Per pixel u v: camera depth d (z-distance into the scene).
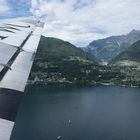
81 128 192.00
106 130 187.88
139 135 176.12
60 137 172.12
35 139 169.25
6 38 20.48
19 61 16.97
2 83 13.76
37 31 25.53
